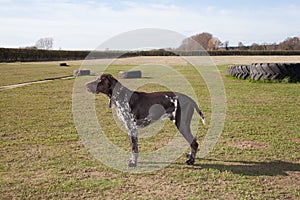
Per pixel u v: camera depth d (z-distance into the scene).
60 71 29.06
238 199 4.72
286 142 7.60
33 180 5.39
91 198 4.77
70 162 6.27
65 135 8.23
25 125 9.32
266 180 5.41
